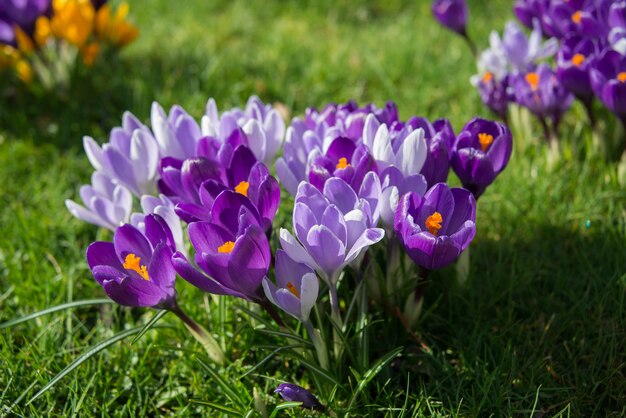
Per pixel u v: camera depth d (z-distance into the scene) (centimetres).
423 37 115
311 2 132
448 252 58
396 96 99
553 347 66
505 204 77
